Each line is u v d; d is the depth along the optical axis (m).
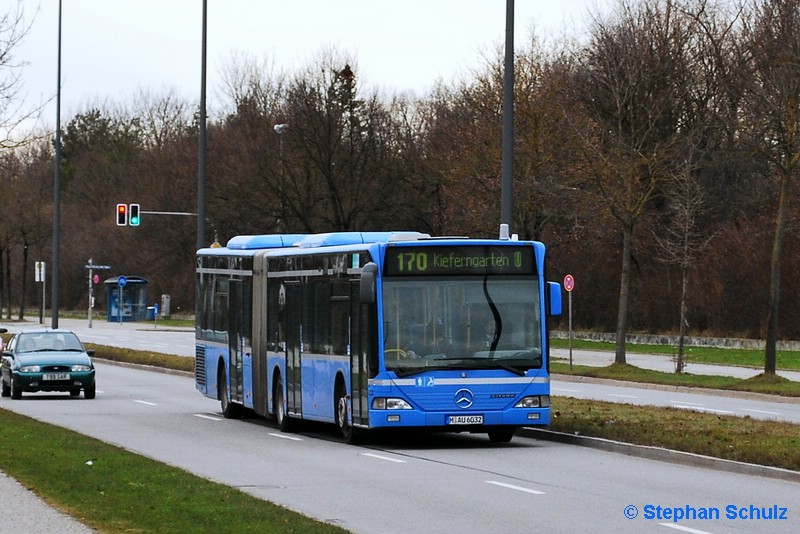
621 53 97.75
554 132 97.62
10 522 21.95
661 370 83.06
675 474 31.55
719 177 109.44
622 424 41.25
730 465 32.25
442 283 38.09
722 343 102.06
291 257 44.62
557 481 30.12
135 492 26.08
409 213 134.12
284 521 22.19
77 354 61.75
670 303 110.31
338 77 127.94
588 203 91.69
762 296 100.00
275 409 46.25
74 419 49.41
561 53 108.06
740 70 77.56
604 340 115.12
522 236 100.12
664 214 108.75
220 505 24.20
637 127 89.69
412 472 32.16
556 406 48.97
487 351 38.00
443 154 119.25
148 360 89.44
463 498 27.02
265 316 47.25
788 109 65.62
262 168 125.75
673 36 107.56
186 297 187.50
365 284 36.56
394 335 37.62
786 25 76.19
